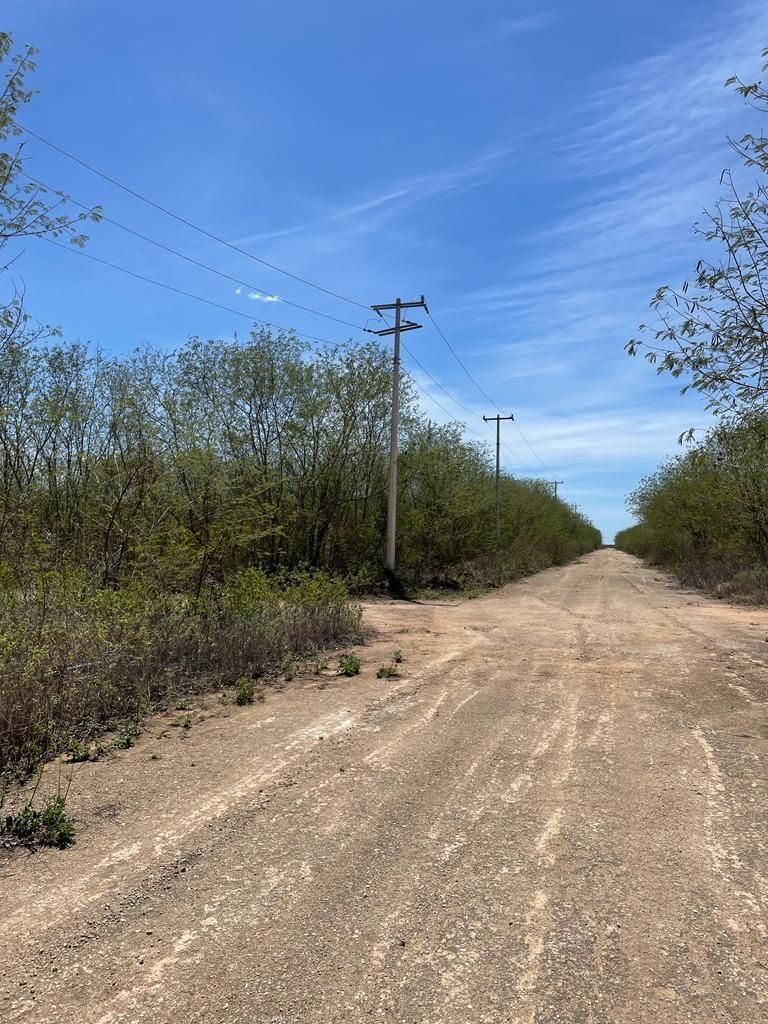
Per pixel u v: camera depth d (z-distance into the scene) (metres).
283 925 2.89
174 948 2.73
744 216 5.63
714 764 4.96
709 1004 2.39
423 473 23.98
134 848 3.62
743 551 22.02
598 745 5.41
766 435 6.29
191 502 9.98
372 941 2.77
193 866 3.42
